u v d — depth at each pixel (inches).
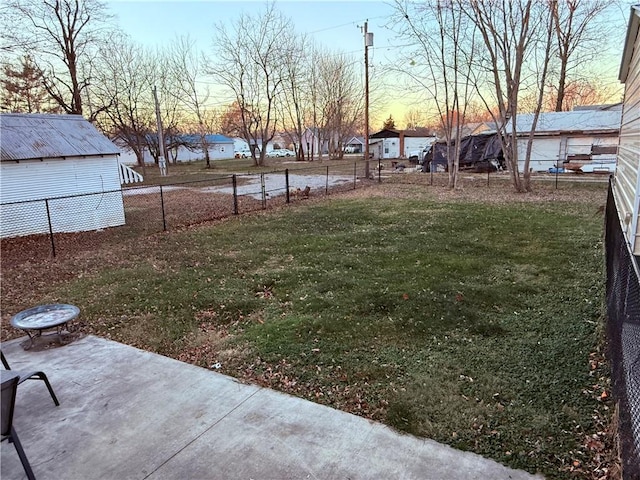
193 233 345.7
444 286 195.6
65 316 148.6
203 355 139.6
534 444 90.8
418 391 112.9
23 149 345.7
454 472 83.6
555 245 267.7
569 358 128.1
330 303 179.2
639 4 164.6
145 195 642.8
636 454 67.1
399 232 323.0
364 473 84.1
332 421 101.7
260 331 154.9
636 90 178.5
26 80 834.2
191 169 1342.3
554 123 862.5
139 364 133.6
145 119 1255.5
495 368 124.2
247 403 110.5
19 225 346.9
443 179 752.3
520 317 160.9
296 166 1315.2
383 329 153.1
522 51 513.3
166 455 91.3
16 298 202.5
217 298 190.2
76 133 393.1
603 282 195.5
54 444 95.8
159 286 211.0
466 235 305.1
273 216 418.9
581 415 99.9
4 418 77.4
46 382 108.7
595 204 432.5
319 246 285.0
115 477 85.3
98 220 387.2
